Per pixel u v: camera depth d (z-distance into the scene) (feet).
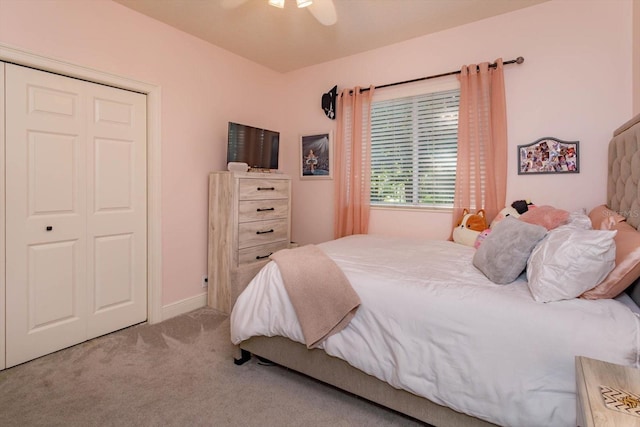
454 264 6.24
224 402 5.69
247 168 10.65
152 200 9.05
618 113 7.69
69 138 7.52
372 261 6.45
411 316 4.76
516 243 5.02
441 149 10.12
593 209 7.64
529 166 8.64
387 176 11.14
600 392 2.74
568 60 8.16
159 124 9.08
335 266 5.75
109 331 8.41
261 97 12.44
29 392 5.92
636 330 3.69
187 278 10.01
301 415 5.38
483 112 9.11
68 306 7.63
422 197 10.52
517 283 4.99
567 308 4.07
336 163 11.80
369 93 10.94
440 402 4.46
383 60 10.92
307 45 10.73
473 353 4.25
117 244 8.51
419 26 9.53
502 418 4.02
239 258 9.82
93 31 7.70
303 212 13.15
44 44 6.93
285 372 6.63
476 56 9.34
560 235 4.59
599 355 3.62
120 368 6.74
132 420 5.23
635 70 7.32
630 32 7.53
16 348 6.84
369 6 8.47
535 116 8.58
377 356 4.98
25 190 6.90
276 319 5.95
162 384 6.19
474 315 4.34
